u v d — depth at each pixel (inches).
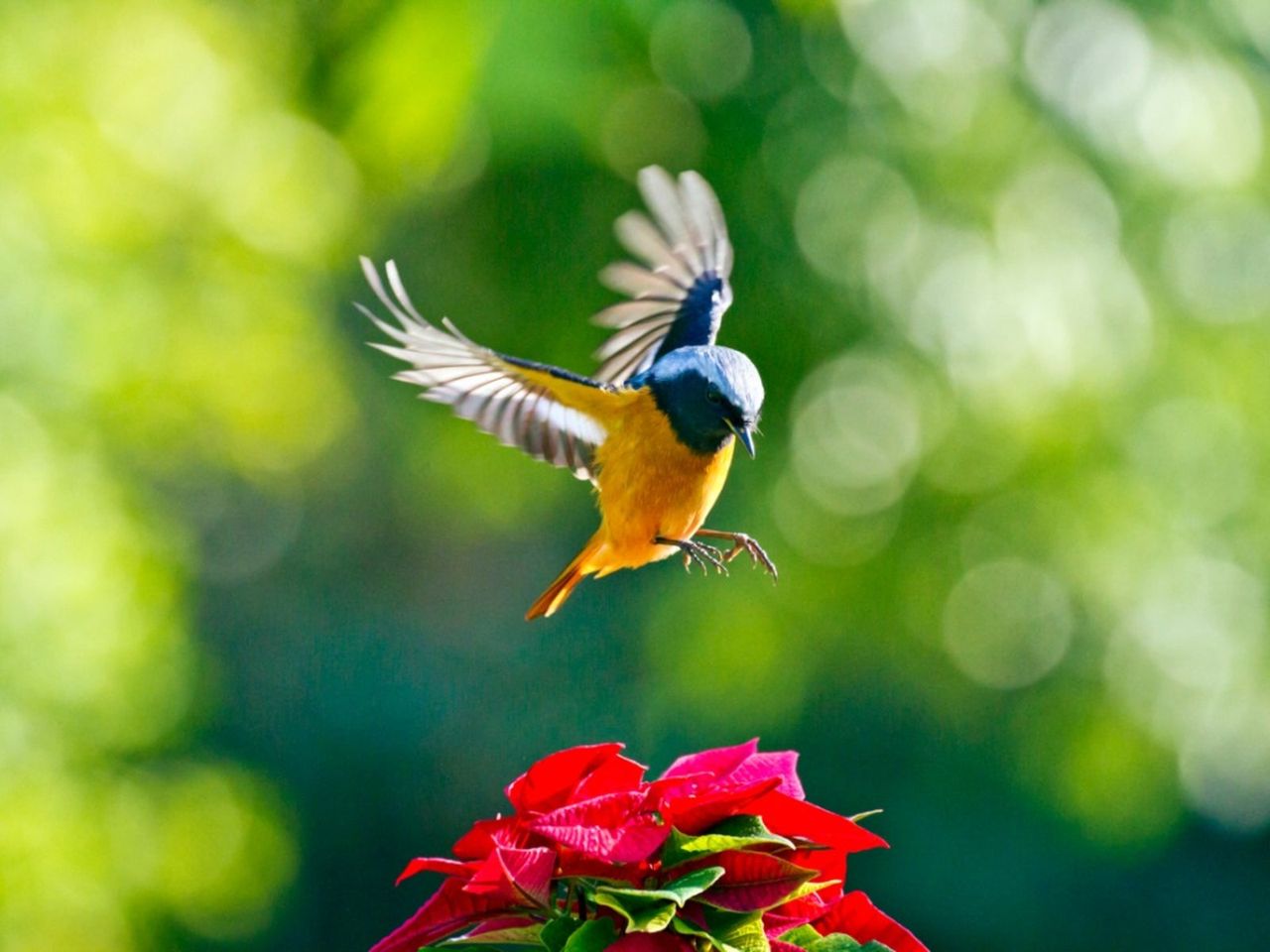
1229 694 573.0
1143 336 548.1
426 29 432.5
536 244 577.6
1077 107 545.3
